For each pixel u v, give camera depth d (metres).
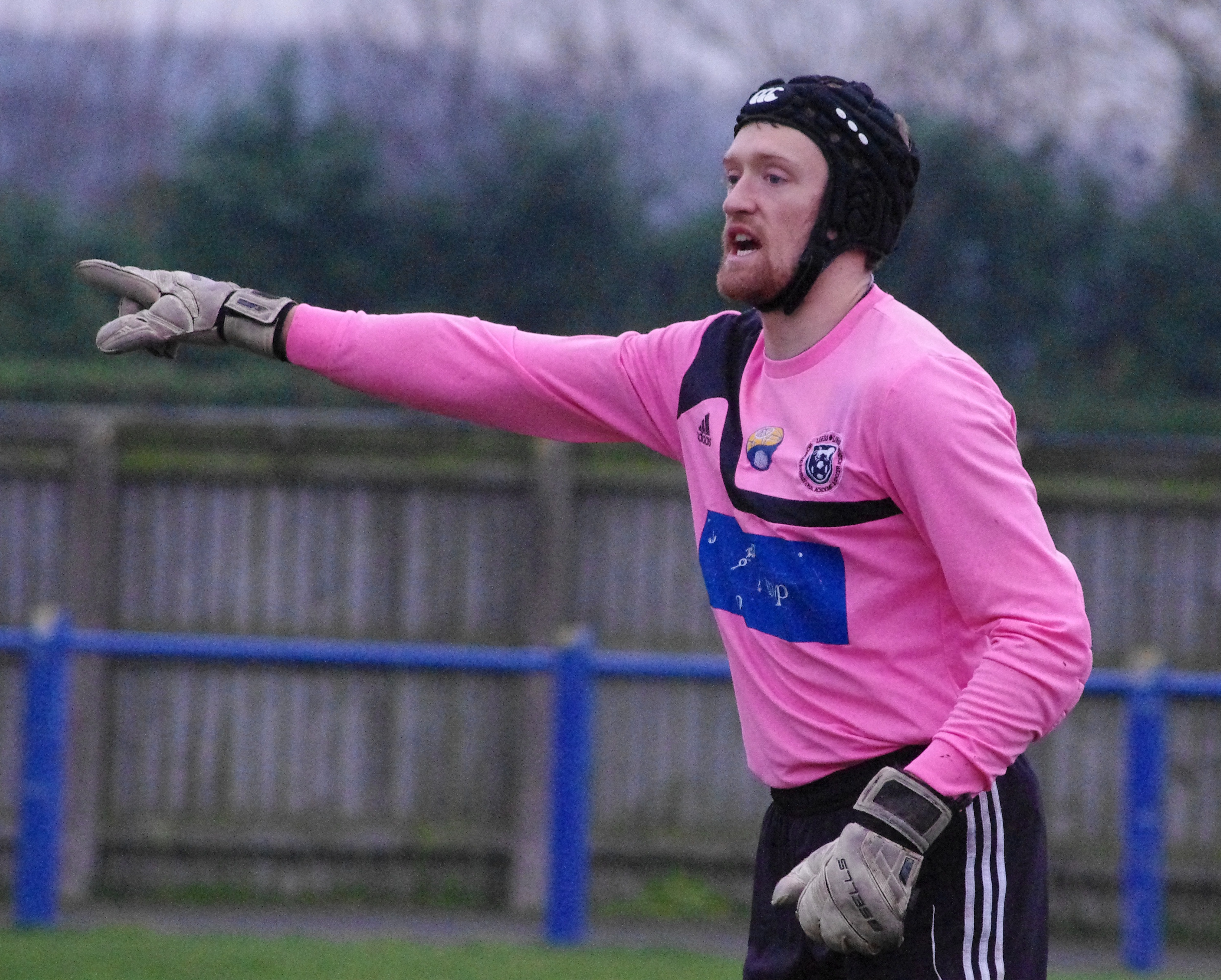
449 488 28.59
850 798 9.13
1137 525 28.19
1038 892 9.25
